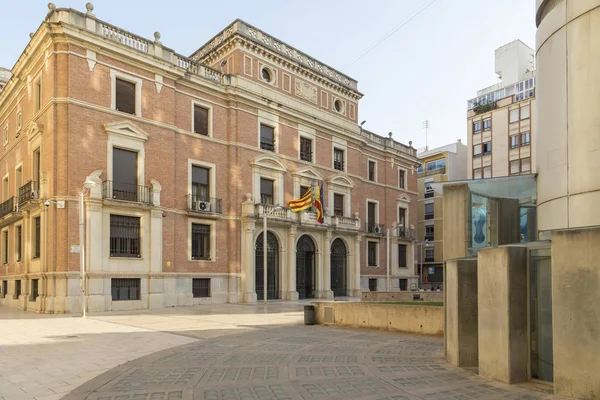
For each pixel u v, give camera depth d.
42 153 25.70
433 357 10.38
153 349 11.96
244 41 33.91
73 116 24.83
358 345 12.16
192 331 15.59
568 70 8.37
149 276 27.03
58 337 14.30
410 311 14.77
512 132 53.97
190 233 30.00
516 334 7.99
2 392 7.86
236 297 31.86
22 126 29.72
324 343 12.55
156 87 28.70
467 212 9.88
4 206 31.27
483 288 8.56
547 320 8.14
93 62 25.81
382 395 7.28
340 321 16.89
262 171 34.62
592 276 6.75
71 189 24.41
